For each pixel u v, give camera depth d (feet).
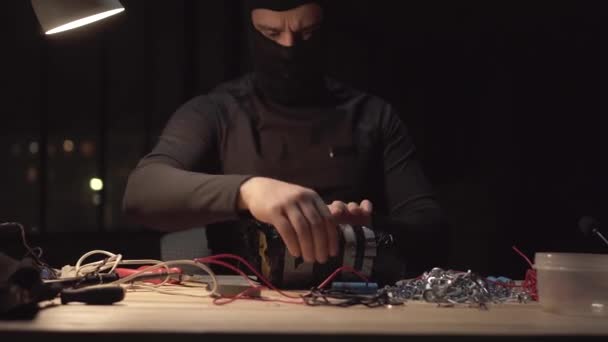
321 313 2.72
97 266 3.87
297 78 5.73
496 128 13.62
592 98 13.32
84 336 2.17
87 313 2.63
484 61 13.57
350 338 2.18
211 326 2.27
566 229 13.29
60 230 13.32
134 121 14.60
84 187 16.90
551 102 13.50
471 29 13.29
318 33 5.63
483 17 13.05
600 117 13.28
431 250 5.17
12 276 2.64
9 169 16.22
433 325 2.41
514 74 13.55
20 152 16.17
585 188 13.29
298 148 5.81
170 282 3.89
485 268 13.47
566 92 13.44
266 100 5.96
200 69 13.67
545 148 13.53
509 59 13.52
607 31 12.92
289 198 3.54
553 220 13.38
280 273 3.71
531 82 13.53
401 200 5.92
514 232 13.47
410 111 13.58
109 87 13.67
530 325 2.48
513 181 13.55
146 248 13.10
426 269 5.07
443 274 3.51
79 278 3.48
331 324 2.38
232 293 3.42
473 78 13.64
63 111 14.60
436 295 3.22
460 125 13.69
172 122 5.90
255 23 5.66
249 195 3.80
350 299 3.15
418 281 3.51
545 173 13.52
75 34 13.82
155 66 14.06
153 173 4.72
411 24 13.26
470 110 13.66
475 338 2.22
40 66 13.50
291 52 5.58
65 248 12.93
